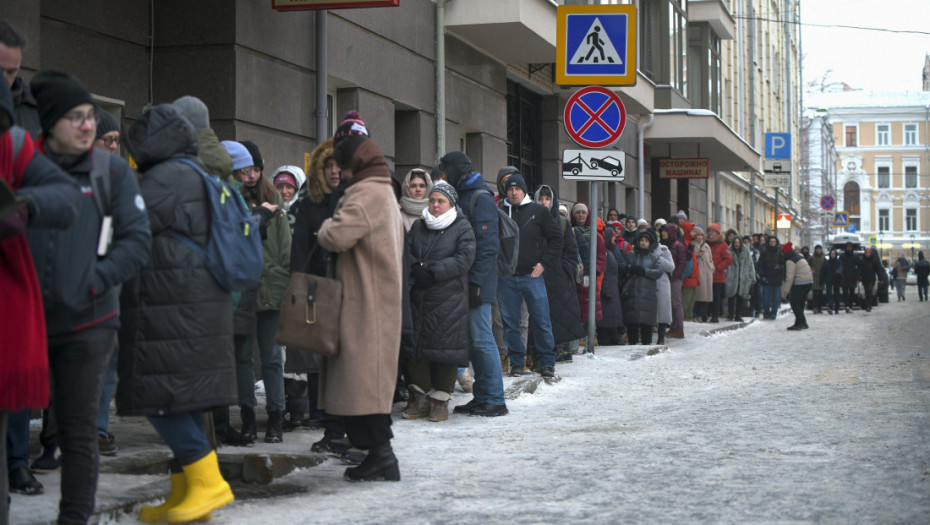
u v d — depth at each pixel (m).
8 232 3.56
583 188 22.34
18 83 4.80
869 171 108.50
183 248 4.57
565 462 6.17
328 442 6.40
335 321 5.46
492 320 10.60
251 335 6.46
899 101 108.81
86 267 4.06
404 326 6.32
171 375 4.52
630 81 12.41
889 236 107.75
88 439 4.19
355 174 5.62
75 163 4.15
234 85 10.04
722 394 9.41
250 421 6.63
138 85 9.86
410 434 7.31
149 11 10.02
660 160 27.34
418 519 4.81
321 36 11.41
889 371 11.27
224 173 5.66
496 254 8.27
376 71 12.87
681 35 28.58
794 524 4.61
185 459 4.69
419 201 8.04
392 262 5.56
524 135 19.30
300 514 4.92
